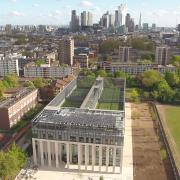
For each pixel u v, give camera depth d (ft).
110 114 546.26
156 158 547.08
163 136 641.81
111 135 474.49
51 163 523.70
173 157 543.39
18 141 619.26
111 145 480.64
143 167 514.68
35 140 508.53
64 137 493.36
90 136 482.69
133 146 597.11
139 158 546.26
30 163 524.93
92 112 557.33
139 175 489.26
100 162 495.41
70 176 485.56
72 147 519.60
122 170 503.20
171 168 511.40
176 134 650.02
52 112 553.64
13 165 451.94
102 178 461.37
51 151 527.81
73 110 568.00
